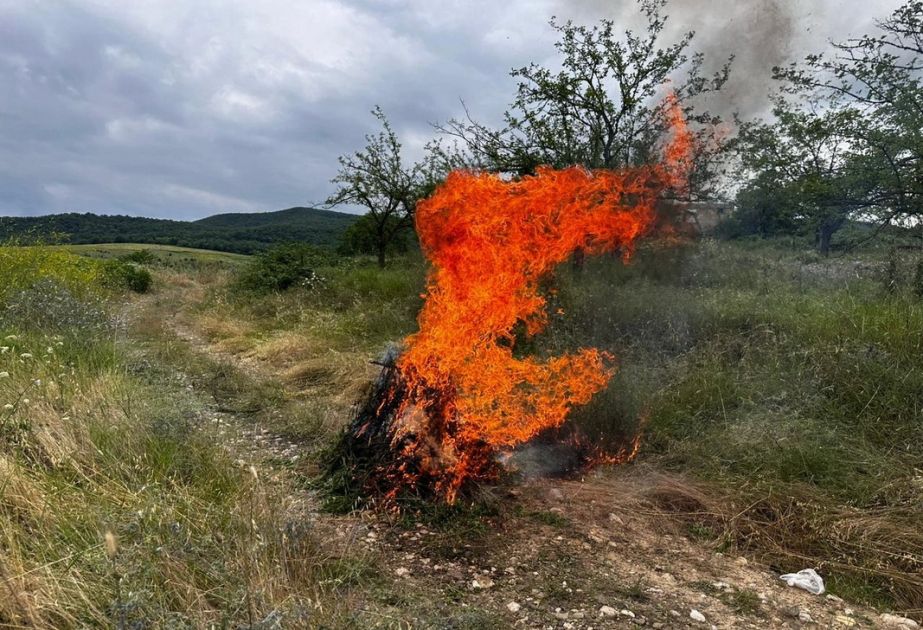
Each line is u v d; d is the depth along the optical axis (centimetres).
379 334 903
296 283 1501
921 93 811
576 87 1004
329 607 234
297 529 280
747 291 821
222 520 296
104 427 403
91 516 276
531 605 268
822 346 546
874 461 397
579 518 359
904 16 783
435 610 253
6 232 1202
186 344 939
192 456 387
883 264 908
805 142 896
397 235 2141
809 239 1183
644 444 457
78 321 795
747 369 542
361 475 373
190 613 216
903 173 855
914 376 479
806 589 293
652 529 350
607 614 261
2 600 205
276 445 486
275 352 855
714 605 275
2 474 296
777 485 380
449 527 338
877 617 272
